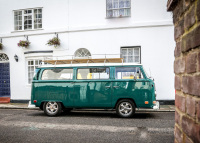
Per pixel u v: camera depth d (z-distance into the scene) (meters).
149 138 4.53
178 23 1.38
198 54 0.98
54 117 7.38
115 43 10.85
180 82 1.33
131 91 7.07
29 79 12.27
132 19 10.62
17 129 5.55
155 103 7.02
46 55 11.85
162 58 10.24
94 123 6.20
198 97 0.99
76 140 4.47
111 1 11.27
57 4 11.76
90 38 11.20
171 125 5.77
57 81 7.64
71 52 11.49
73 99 7.48
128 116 7.10
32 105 7.83
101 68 7.45
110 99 7.20
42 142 4.35
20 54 12.26
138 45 10.52
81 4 11.39
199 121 0.97
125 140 4.42
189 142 1.13
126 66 7.30
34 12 12.33
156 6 10.38
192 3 1.07
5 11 12.65
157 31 10.29
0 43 12.40
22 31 12.25
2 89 12.85
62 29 11.55
